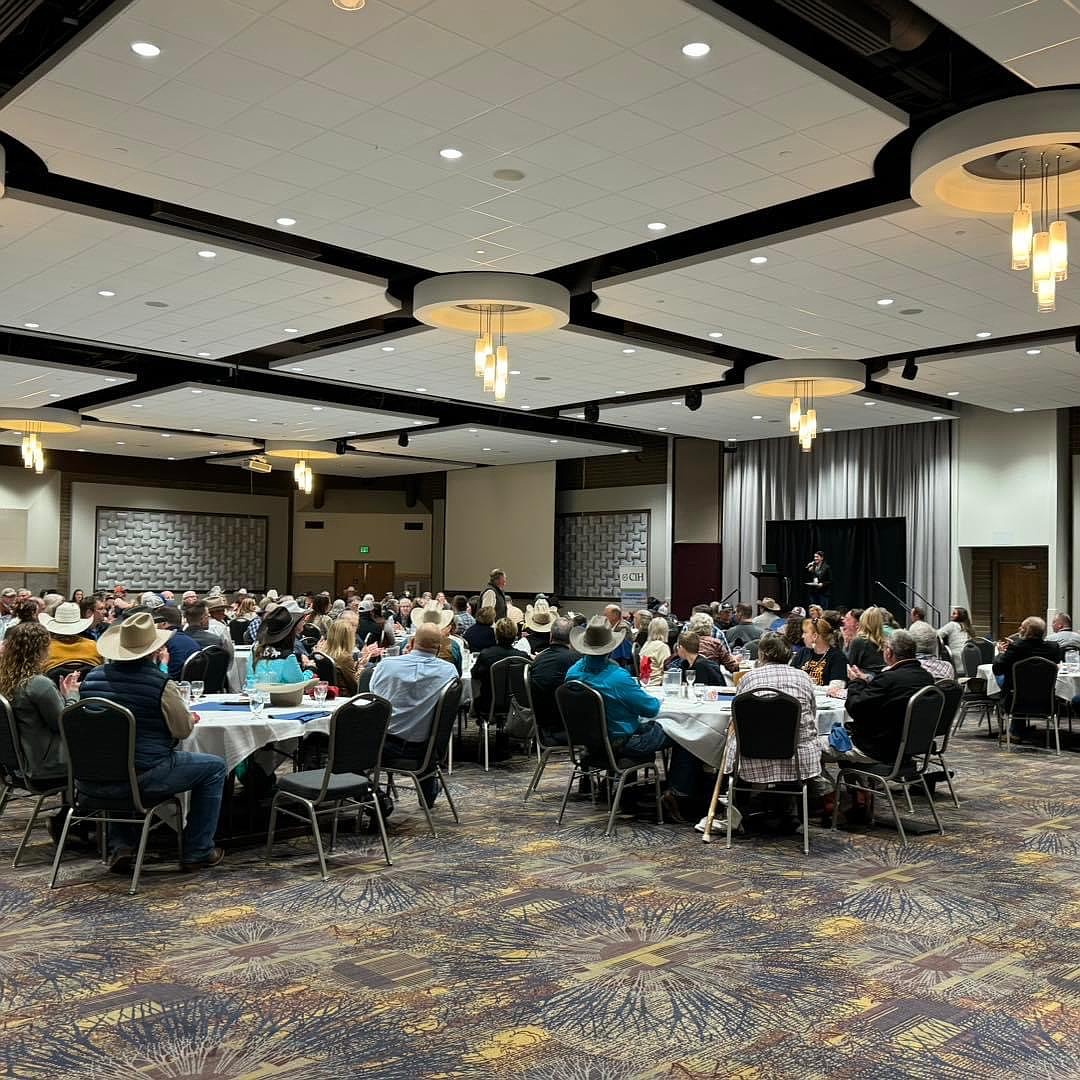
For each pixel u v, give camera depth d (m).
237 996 3.84
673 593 20.00
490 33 5.04
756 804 6.89
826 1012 3.75
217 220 8.55
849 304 9.94
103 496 22.19
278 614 7.27
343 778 5.67
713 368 12.95
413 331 11.15
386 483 25.67
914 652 6.44
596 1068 3.29
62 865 5.52
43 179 7.80
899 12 5.84
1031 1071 3.30
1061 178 6.84
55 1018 3.64
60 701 5.43
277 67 5.40
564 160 6.60
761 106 5.80
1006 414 16.06
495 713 8.48
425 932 4.57
